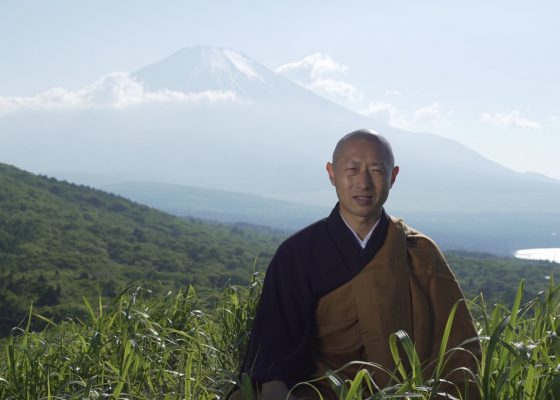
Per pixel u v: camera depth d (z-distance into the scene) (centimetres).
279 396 269
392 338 242
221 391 311
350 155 279
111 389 314
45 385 304
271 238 8944
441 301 278
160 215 8512
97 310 373
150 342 348
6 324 2970
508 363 268
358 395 221
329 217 288
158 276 3947
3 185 7469
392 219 289
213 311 402
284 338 284
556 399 240
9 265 4956
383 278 275
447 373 269
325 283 281
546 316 280
